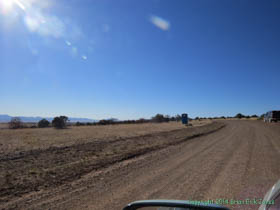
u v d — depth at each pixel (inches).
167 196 210.5
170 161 381.1
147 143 628.1
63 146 572.4
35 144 616.1
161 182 257.6
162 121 2667.3
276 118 2033.7
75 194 222.2
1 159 405.7
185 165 346.0
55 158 417.4
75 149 524.7
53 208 187.6
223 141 654.5
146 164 361.4
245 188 227.1
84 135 903.1
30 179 278.4
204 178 269.3
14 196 219.1
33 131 1216.2
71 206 191.0
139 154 459.2
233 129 1184.8
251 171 298.0
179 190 226.8
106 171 318.7
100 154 457.1
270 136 778.2
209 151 475.5
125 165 356.5
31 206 193.3
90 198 209.9
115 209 182.7
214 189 226.2
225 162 359.9
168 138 754.8
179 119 3166.8
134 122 2623.0
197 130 1133.7
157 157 421.7
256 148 506.6
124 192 225.3
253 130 1083.3
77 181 269.7
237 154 432.1
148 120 2719.0
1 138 795.4
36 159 408.2
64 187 246.4
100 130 1240.8
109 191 229.8
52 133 1042.1
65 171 318.0
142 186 244.1
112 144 611.5
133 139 734.5
